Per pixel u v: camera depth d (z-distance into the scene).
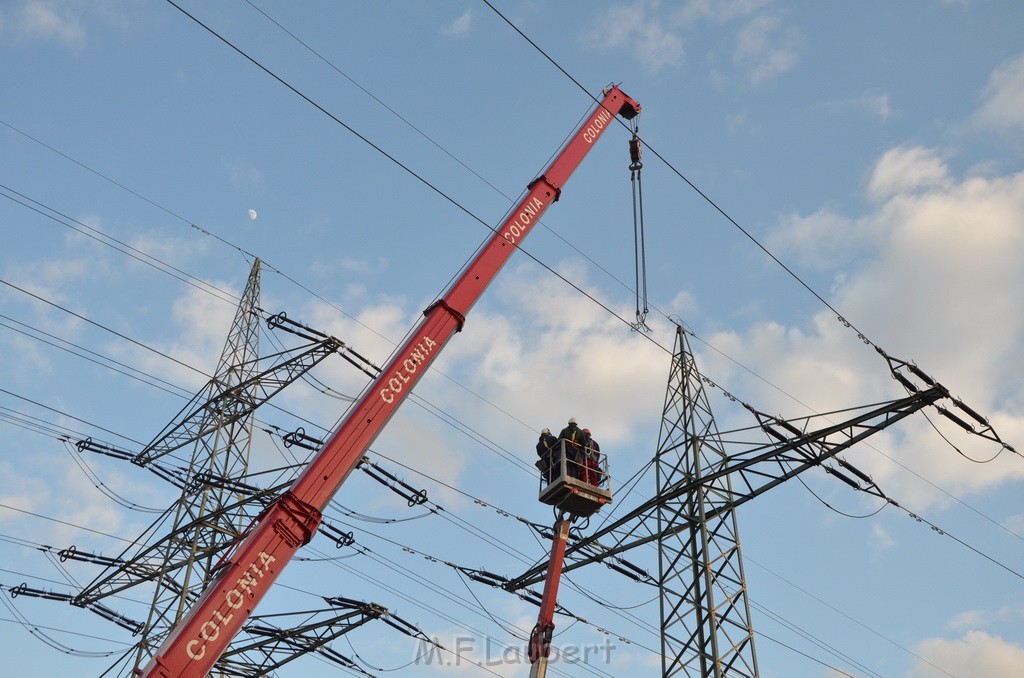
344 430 28.62
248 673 32.12
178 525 36.06
